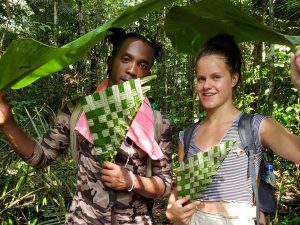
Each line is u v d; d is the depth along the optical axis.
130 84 1.74
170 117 6.57
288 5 4.09
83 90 8.51
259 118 1.79
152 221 1.97
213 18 1.94
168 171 1.91
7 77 1.54
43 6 8.37
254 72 5.57
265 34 1.96
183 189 1.85
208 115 1.92
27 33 6.13
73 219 1.86
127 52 1.86
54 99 7.71
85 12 9.88
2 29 5.09
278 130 1.75
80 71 8.54
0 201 3.31
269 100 4.48
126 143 1.83
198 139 1.92
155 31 8.27
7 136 1.82
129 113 1.75
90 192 1.83
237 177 1.77
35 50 1.35
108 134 1.77
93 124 1.76
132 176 1.78
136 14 1.62
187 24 2.06
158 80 8.55
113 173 1.75
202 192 1.82
